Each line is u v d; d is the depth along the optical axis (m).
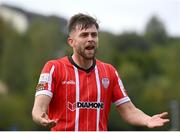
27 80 115.56
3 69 120.50
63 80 9.32
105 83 9.50
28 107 100.06
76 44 9.34
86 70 9.44
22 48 122.88
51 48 117.62
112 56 122.31
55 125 8.74
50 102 9.39
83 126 9.25
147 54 135.38
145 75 130.38
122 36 158.00
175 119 59.91
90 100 9.34
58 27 122.44
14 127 84.69
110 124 71.38
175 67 129.62
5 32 133.12
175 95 106.81
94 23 9.34
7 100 95.94
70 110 9.27
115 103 9.80
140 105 98.44
